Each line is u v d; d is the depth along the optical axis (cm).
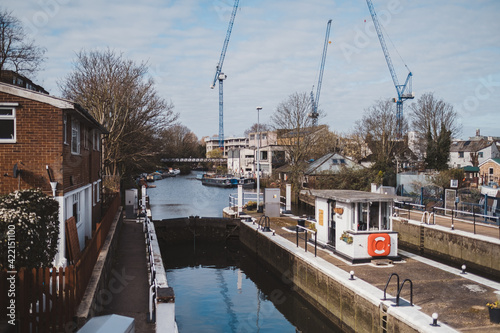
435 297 1166
